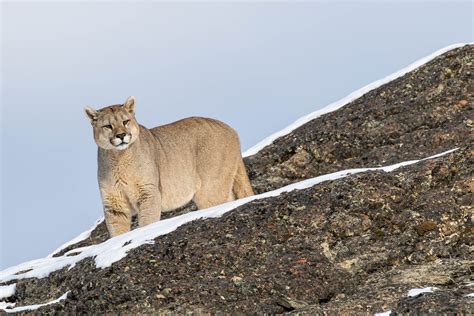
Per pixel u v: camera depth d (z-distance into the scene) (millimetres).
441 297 18578
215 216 24297
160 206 27734
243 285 20906
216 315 19953
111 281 21578
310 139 34156
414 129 32031
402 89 34781
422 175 24531
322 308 19594
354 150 32531
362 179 24531
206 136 29656
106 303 21000
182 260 22109
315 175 32531
